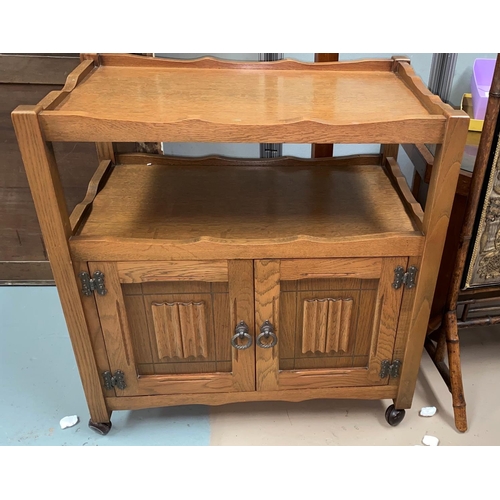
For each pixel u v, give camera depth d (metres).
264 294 1.07
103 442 1.24
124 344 1.12
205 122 0.88
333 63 1.25
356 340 1.16
